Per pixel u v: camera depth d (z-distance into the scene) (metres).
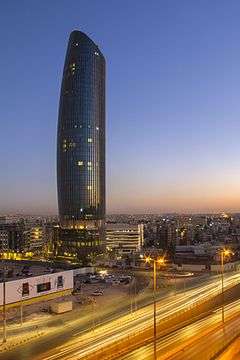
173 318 128.50
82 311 144.88
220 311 137.25
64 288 170.88
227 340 99.56
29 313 141.25
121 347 97.38
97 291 184.88
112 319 131.75
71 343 104.75
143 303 158.75
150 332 111.06
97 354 92.94
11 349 101.62
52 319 133.12
